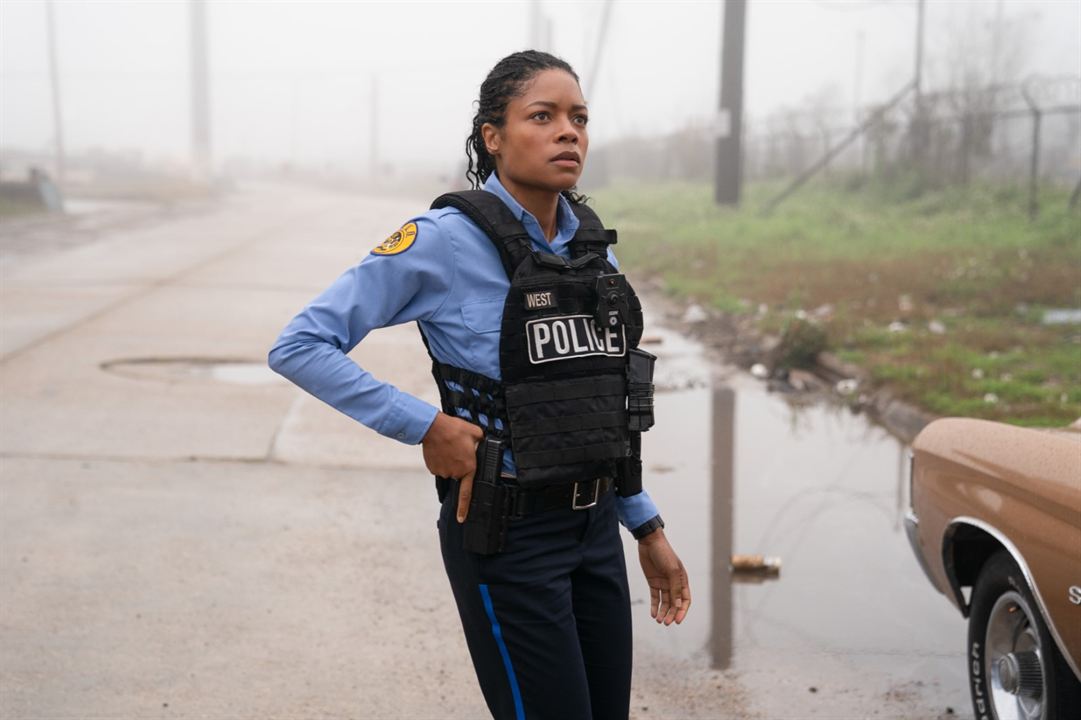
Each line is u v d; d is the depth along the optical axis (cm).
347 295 204
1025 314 1045
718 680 380
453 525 215
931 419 713
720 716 354
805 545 513
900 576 477
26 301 1169
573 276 211
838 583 468
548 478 206
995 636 313
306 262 1642
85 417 700
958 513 313
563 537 213
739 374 907
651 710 358
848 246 1616
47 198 2545
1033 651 297
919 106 2172
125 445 642
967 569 332
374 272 205
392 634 409
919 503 341
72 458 614
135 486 571
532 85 212
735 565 480
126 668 375
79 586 442
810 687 376
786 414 771
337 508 549
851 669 389
